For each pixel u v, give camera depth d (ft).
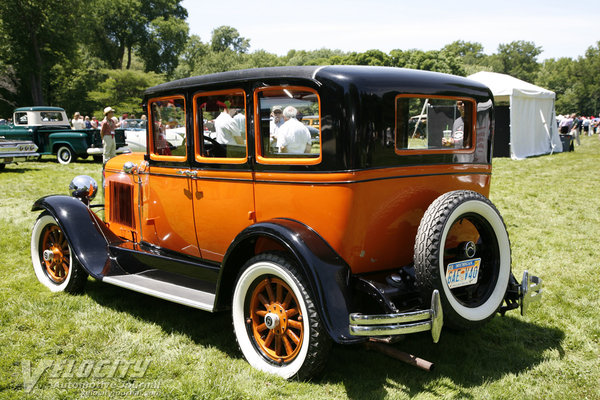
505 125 53.42
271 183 9.47
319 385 8.75
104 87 124.06
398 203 9.20
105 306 12.67
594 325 11.71
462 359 10.00
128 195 13.66
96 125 66.08
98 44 169.78
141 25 174.40
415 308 8.71
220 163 10.35
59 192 30.42
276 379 8.81
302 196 9.02
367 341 8.77
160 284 11.28
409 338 10.91
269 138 9.50
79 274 12.98
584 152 61.36
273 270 8.71
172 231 12.09
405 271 9.01
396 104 9.02
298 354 8.64
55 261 13.92
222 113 10.27
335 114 8.46
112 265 12.37
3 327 11.16
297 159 9.05
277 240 8.55
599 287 14.34
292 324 8.84
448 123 10.19
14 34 104.47
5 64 109.81
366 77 8.67
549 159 51.72
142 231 13.24
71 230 12.65
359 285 8.74
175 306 12.81
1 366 9.39
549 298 13.46
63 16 109.09
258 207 9.82
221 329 11.36
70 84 123.24
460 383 9.04
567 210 25.70
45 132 46.26
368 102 8.52
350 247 8.73
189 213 11.37
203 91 10.48
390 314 7.79
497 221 9.21
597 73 357.61
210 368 9.28
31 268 15.64
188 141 11.04
